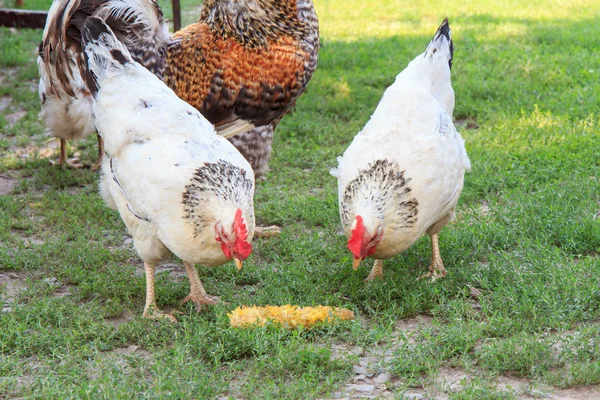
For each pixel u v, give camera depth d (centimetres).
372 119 194
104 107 189
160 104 188
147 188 180
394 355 173
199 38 211
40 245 211
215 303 189
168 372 169
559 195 220
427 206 184
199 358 174
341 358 172
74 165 254
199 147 184
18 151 267
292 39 213
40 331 181
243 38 211
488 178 234
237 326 179
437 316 184
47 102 241
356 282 192
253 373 170
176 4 280
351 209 184
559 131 259
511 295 184
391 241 183
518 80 322
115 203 189
